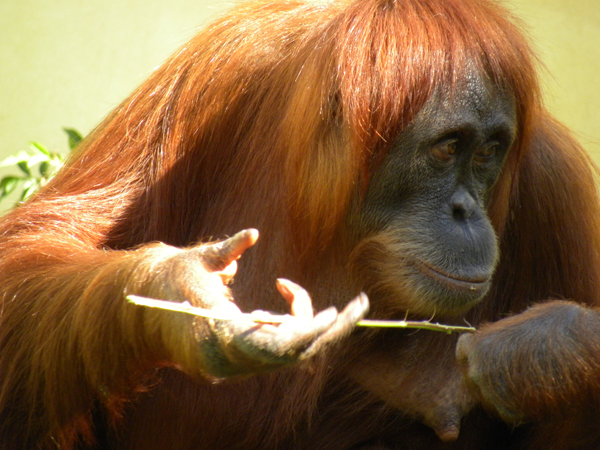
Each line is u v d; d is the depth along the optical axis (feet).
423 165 17.72
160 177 19.62
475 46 17.79
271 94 19.69
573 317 17.21
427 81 17.40
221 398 18.97
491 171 18.61
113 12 43.80
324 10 20.49
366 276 18.62
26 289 17.67
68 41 43.39
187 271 14.61
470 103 17.53
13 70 42.75
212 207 20.17
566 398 16.72
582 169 21.76
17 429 18.15
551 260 21.07
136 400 18.85
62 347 16.79
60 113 42.75
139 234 19.47
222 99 20.10
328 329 13.53
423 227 17.81
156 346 15.02
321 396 19.69
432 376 19.71
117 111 21.42
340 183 17.95
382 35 17.79
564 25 44.34
